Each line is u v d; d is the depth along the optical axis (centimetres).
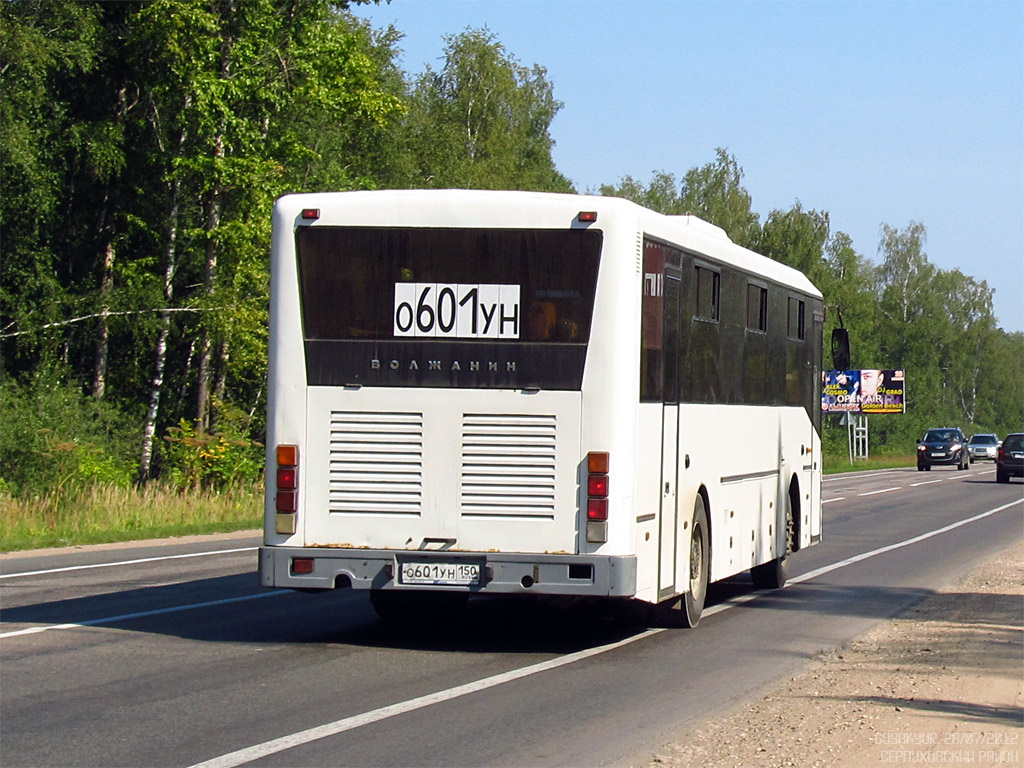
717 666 1169
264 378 4262
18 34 3588
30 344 3962
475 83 7044
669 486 1277
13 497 2970
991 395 16038
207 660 1128
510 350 1163
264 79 3888
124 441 4031
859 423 9462
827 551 2488
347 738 837
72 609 1444
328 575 1173
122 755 782
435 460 1166
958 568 2162
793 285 1812
